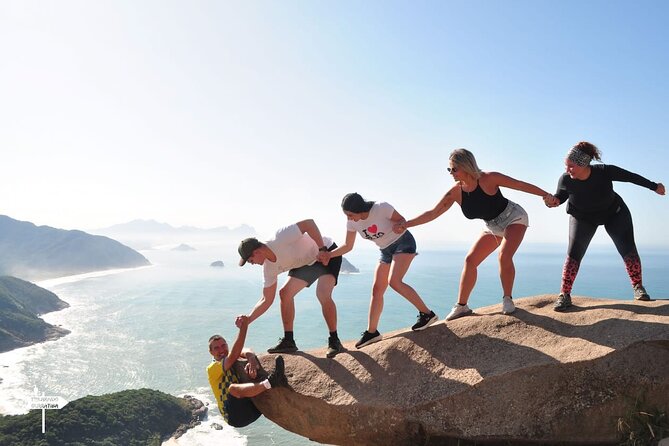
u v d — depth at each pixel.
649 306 4.71
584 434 4.23
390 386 4.88
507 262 5.00
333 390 5.09
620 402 4.15
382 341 5.45
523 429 4.35
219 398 5.60
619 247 5.18
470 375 4.58
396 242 5.44
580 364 4.25
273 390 5.45
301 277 5.64
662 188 4.79
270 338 158.62
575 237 5.16
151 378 116.88
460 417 4.51
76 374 119.62
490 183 4.92
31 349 146.25
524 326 4.86
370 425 4.84
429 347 5.04
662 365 4.11
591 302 5.27
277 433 81.56
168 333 172.25
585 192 4.93
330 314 5.55
